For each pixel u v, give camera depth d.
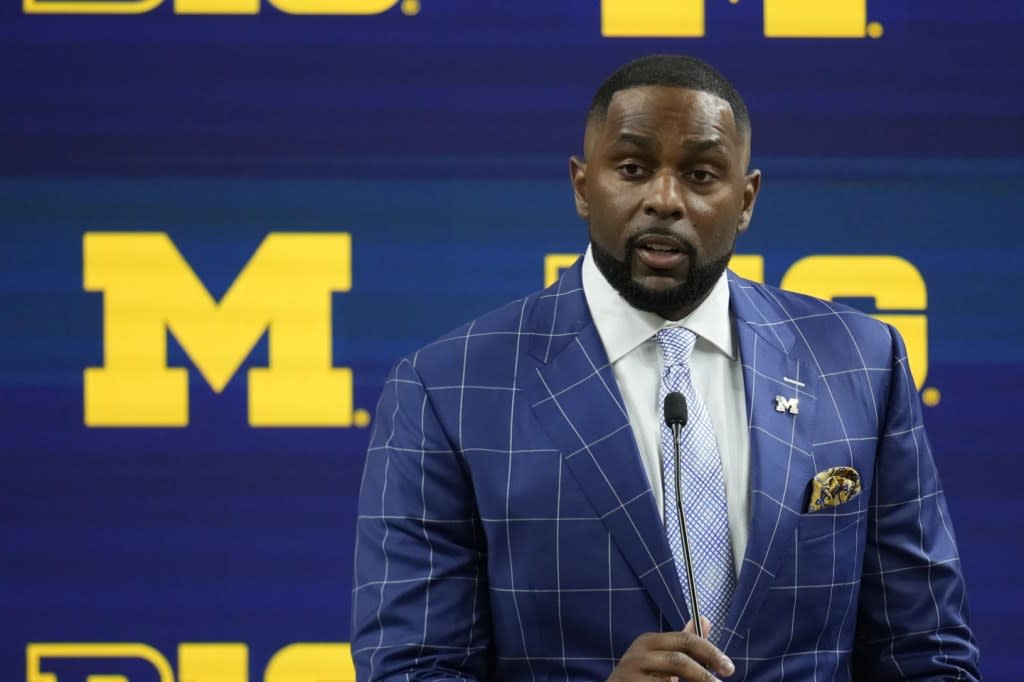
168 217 10.98
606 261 6.47
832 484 6.43
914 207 11.05
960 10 11.06
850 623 6.55
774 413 6.52
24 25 10.93
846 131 11.04
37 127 10.92
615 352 6.63
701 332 6.64
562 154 11.08
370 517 6.68
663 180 6.27
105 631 10.89
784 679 6.30
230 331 11.01
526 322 6.86
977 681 6.57
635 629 6.25
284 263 11.02
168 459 10.96
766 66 11.05
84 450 10.93
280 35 11.01
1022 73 11.05
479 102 11.06
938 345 11.05
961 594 6.75
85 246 10.96
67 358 10.94
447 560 6.52
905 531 6.72
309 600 10.98
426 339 11.05
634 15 11.07
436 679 6.28
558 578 6.31
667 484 6.38
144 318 10.97
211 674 10.93
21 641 10.86
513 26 11.07
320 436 11.02
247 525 10.98
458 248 11.06
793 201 11.04
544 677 6.34
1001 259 11.04
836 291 11.05
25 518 10.89
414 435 6.64
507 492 6.41
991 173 11.05
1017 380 11.05
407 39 11.04
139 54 10.96
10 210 10.91
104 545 10.92
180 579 10.95
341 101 11.02
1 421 10.89
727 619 6.23
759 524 6.27
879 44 11.05
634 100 6.32
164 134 10.97
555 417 6.49
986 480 11.02
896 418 6.79
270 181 11.02
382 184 11.03
